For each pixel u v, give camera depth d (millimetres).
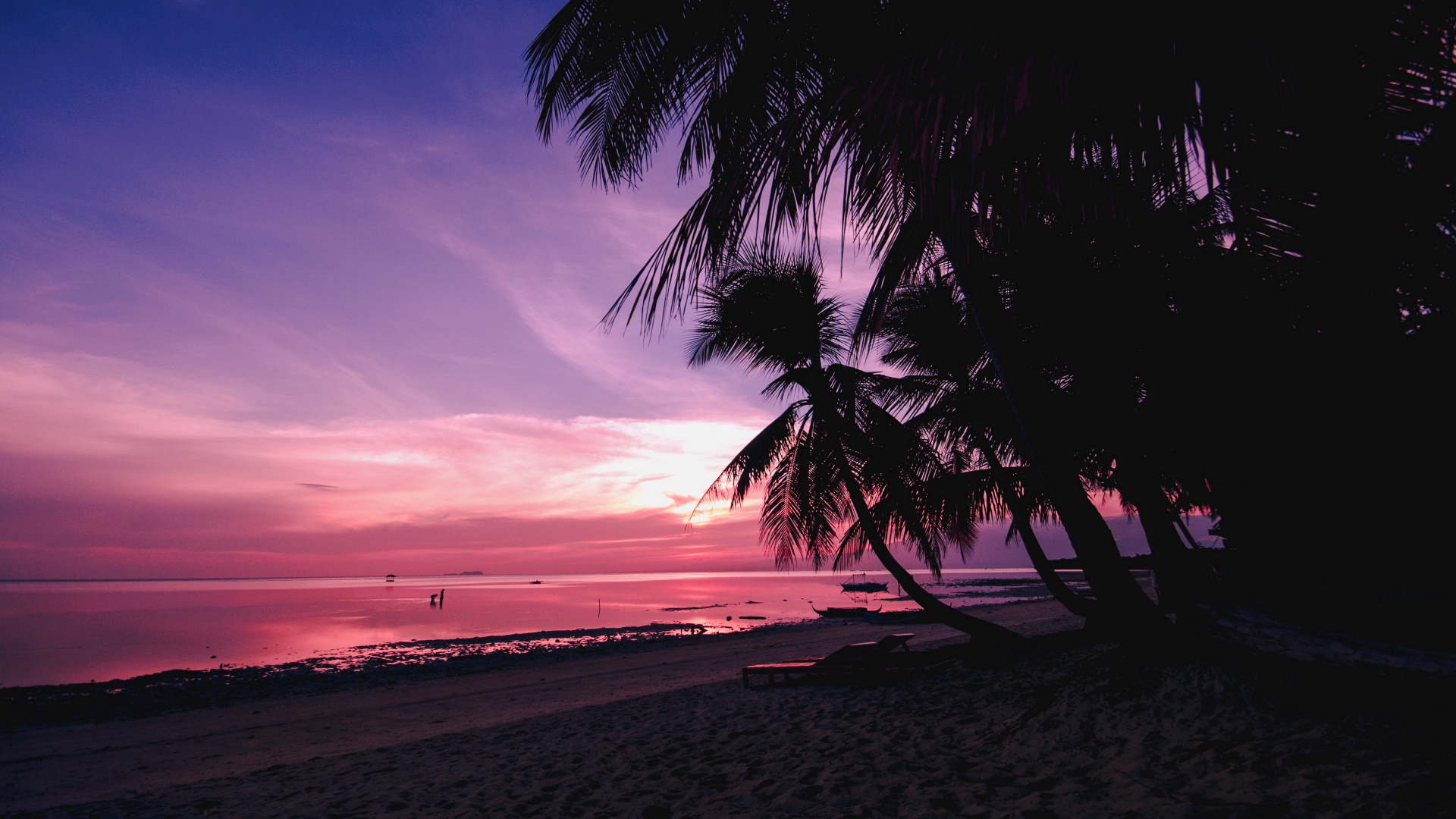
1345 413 3406
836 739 5773
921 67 2305
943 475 9438
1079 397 5816
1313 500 3734
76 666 22828
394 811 5215
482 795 5367
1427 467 3283
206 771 8633
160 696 16078
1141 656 4809
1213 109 2055
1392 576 3627
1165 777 3455
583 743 7211
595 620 42656
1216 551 4656
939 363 9555
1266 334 3807
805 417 10398
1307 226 2723
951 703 6711
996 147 2375
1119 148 2264
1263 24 2023
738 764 5387
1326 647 3623
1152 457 5098
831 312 10070
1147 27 2064
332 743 10055
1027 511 9266
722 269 3352
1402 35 2049
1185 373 4395
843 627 28750
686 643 24938
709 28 4215
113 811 6301
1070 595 9102
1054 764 4074
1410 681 3309
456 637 31516
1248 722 3811
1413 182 2441
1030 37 2113
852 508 10797
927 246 5746
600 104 4699
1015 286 5762
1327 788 2869
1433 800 2459
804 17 3752
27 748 10781
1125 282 4891
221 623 42688
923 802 3756
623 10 4148
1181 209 4266
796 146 2906
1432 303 2855
